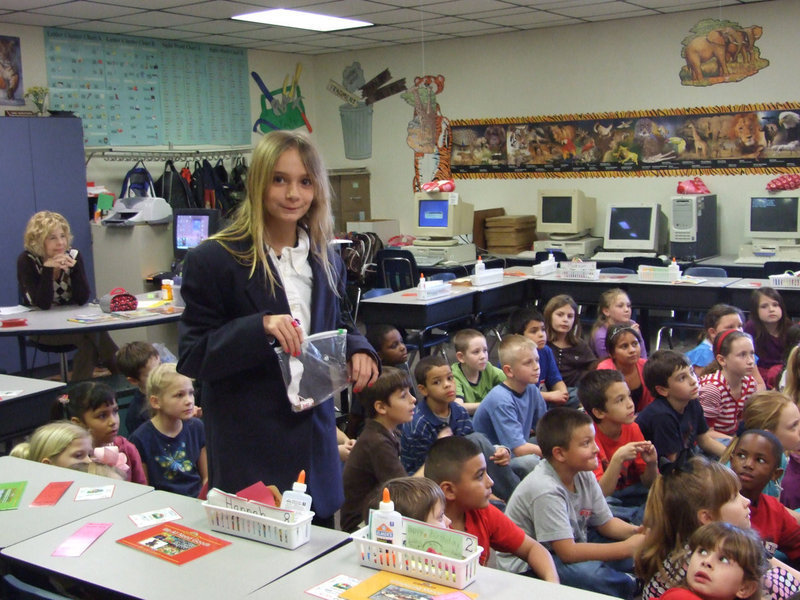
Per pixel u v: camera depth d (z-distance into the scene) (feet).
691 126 25.00
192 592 4.68
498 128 28.40
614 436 10.44
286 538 5.22
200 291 5.51
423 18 24.08
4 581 5.19
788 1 22.97
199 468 11.07
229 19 23.16
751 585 5.81
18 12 21.20
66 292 17.60
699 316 21.07
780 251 22.57
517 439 11.13
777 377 14.21
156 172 26.86
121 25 23.57
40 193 22.06
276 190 5.42
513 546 7.58
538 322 14.35
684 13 24.52
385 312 18.49
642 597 7.47
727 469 7.38
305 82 31.81
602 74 26.20
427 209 26.58
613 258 24.67
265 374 5.60
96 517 5.85
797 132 23.40
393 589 4.64
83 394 10.13
